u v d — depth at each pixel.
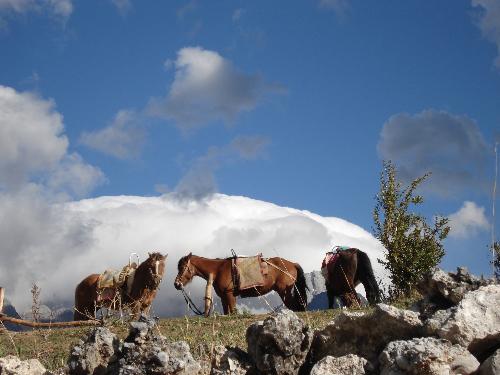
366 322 6.32
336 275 22.41
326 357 6.07
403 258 21.75
